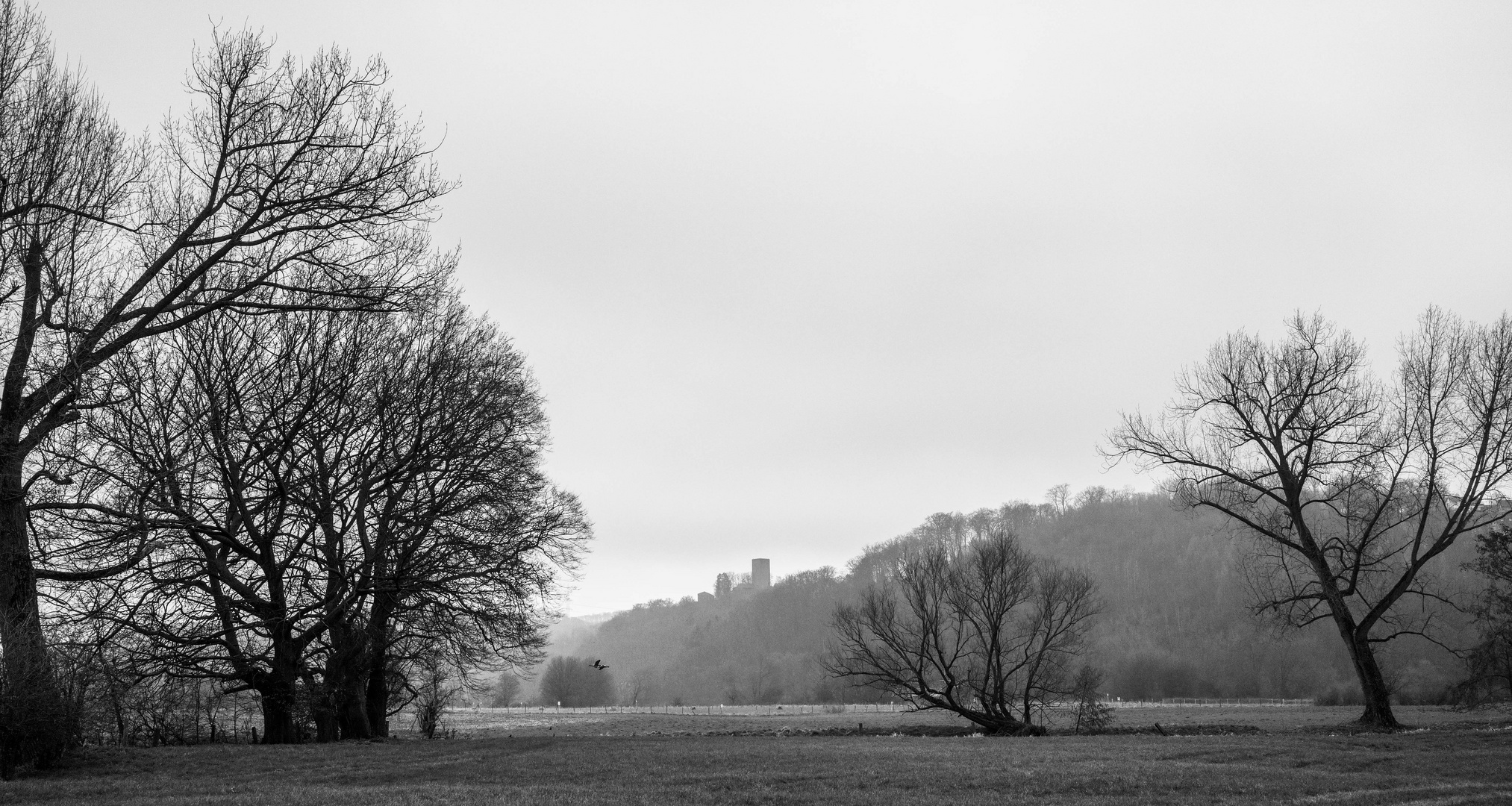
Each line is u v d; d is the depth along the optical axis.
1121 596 135.25
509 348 40.78
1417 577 45.62
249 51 28.78
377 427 34.34
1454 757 25.78
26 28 24.78
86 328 25.83
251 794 18.44
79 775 21.83
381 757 25.25
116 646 29.91
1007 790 19.58
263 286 28.67
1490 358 40.75
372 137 29.73
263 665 34.03
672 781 20.84
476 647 37.16
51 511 28.08
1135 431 46.53
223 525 32.41
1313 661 111.62
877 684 50.84
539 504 39.69
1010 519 170.12
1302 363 43.53
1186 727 45.62
